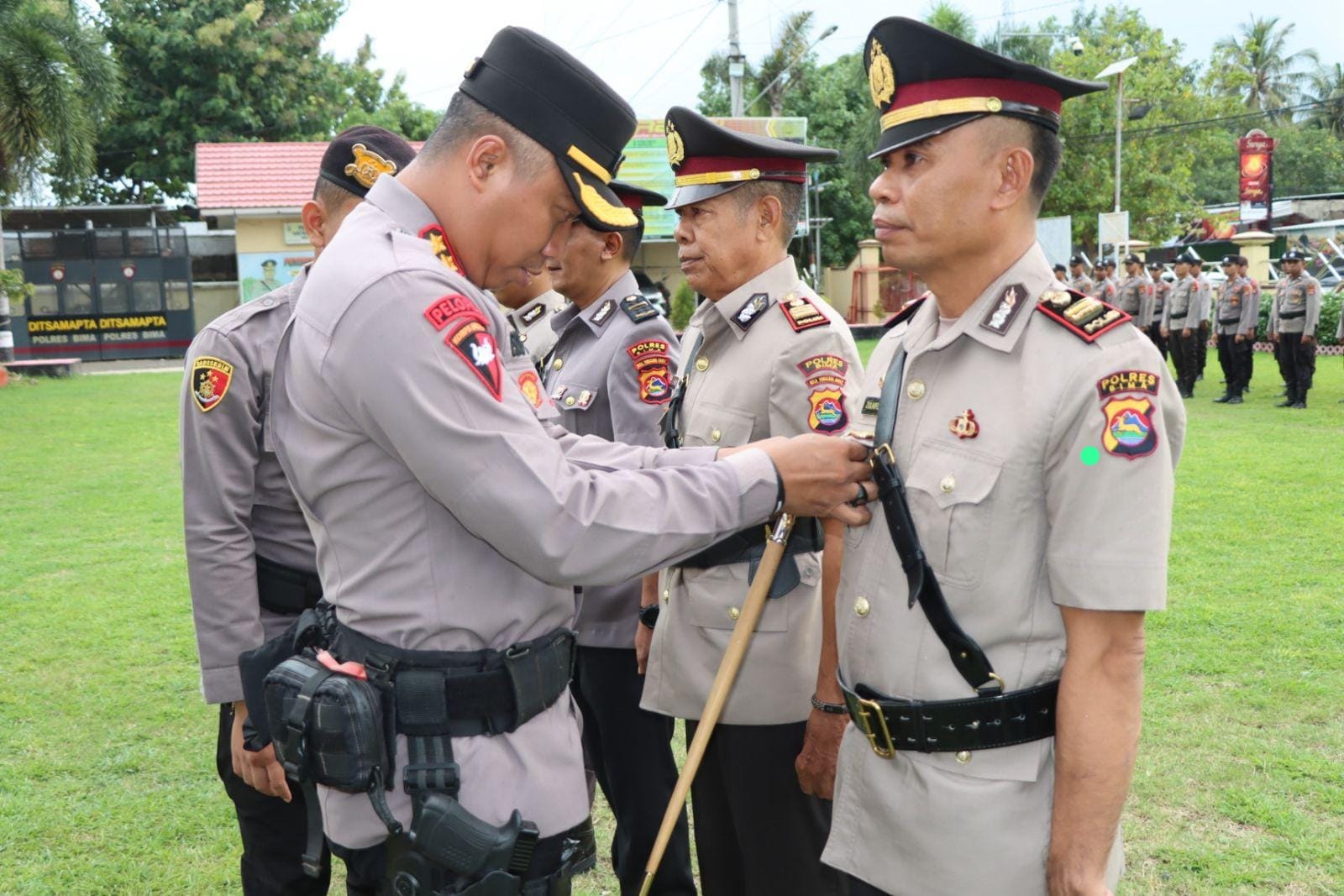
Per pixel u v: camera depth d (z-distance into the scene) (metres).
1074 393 1.43
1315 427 10.38
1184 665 4.22
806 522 2.01
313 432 1.52
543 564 1.44
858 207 30.12
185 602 5.59
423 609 1.51
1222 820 3.10
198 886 2.98
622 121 1.61
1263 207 30.12
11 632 5.12
